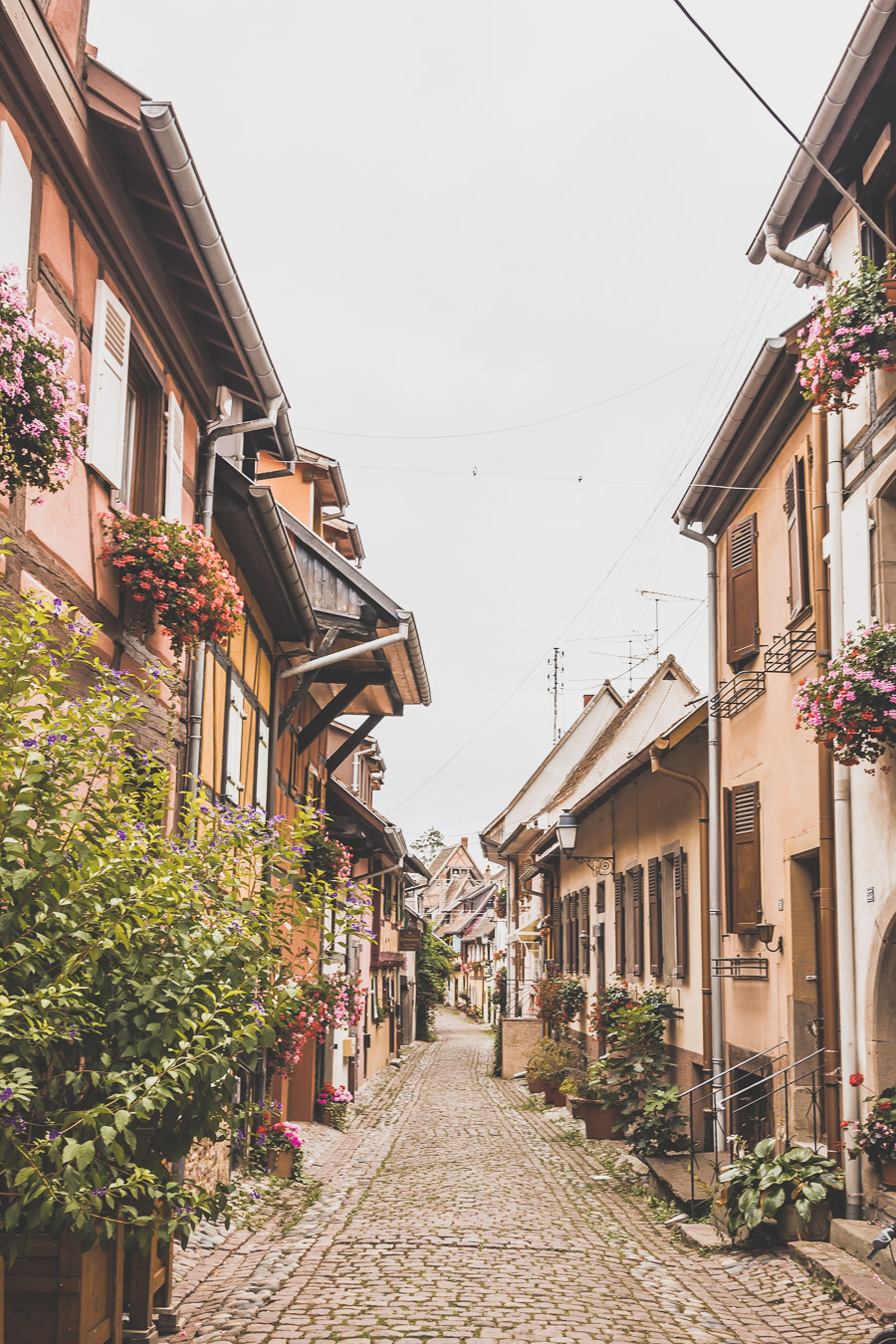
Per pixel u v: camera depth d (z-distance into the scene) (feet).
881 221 28.19
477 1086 85.20
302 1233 31.17
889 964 26.86
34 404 16.37
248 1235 30.68
